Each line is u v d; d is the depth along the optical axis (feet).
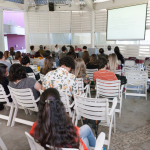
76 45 30.53
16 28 47.32
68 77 6.64
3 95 8.20
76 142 3.31
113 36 27.22
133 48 25.02
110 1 26.11
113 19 26.58
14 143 7.16
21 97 7.39
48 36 30.81
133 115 9.61
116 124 8.59
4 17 53.31
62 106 3.31
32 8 29.35
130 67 15.74
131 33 25.20
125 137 7.44
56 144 3.12
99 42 29.89
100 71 9.22
